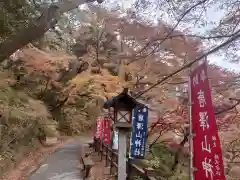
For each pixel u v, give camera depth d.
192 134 3.42
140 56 8.67
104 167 9.98
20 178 8.34
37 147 13.76
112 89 12.10
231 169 8.24
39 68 14.44
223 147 8.28
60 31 18.84
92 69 14.33
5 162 8.75
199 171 3.19
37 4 6.96
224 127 8.34
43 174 8.87
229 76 7.66
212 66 7.89
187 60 9.00
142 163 8.61
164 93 9.94
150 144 10.13
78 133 22.52
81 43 18.66
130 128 5.79
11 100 11.48
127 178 6.20
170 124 9.26
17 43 4.12
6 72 13.04
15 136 10.39
